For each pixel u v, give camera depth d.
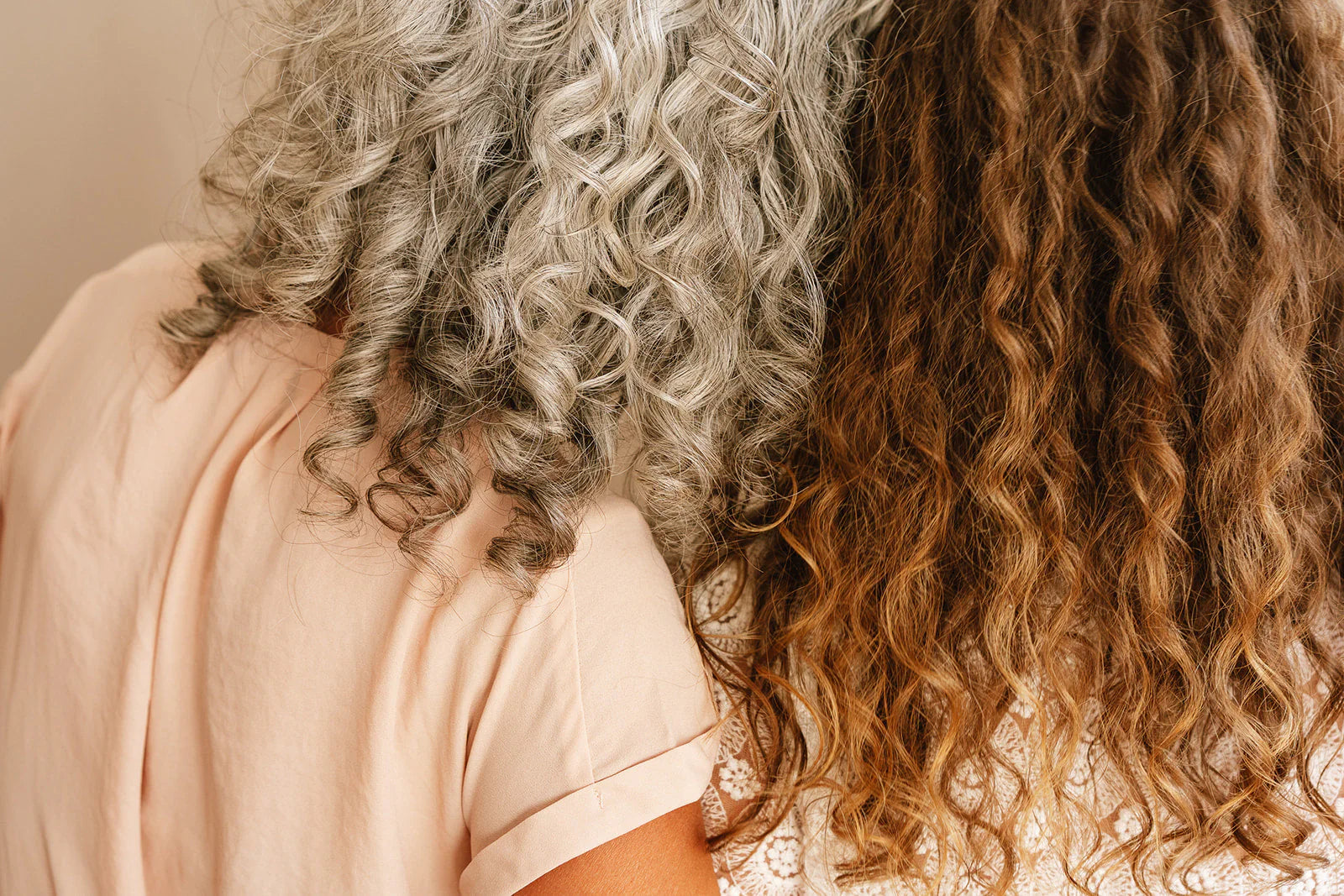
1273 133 0.62
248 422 0.61
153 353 0.64
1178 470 0.62
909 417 0.66
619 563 0.58
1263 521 0.63
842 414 0.67
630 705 0.56
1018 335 0.62
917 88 0.66
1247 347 0.61
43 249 1.10
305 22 0.59
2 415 0.71
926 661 0.67
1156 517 0.63
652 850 0.57
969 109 0.64
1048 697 0.69
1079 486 0.66
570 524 0.55
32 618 0.64
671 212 0.58
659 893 0.58
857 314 0.68
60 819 0.64
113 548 0.62
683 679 0.60
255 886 0.59
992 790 0.71
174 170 1.10
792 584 0.72
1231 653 0.65
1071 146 0.63
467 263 0.55
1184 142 0.62
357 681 0.57
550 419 0.55
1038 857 0.73
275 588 0.58
